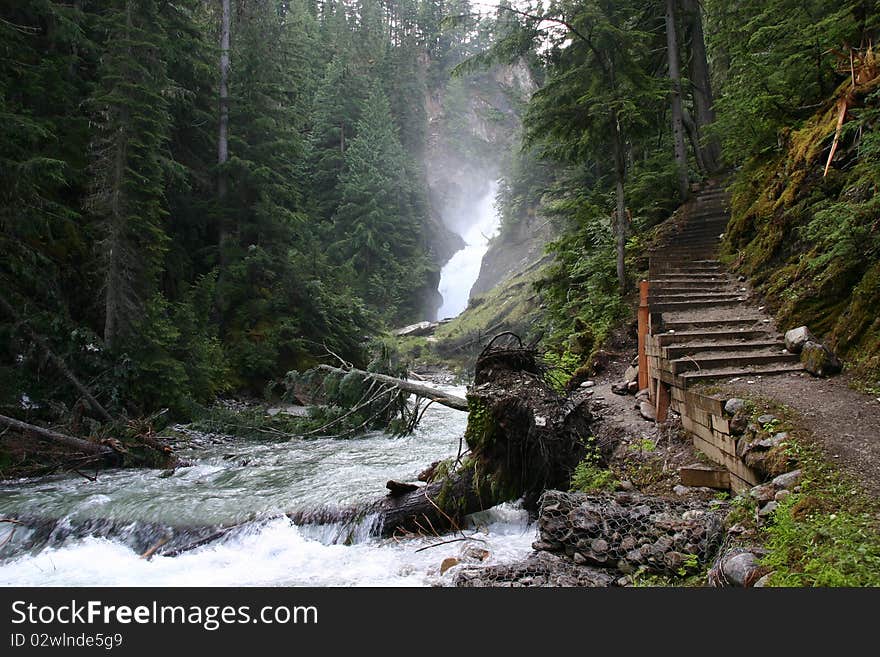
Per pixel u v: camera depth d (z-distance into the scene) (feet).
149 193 49.11
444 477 23.94
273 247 76.43
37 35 52.65
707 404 20.21
